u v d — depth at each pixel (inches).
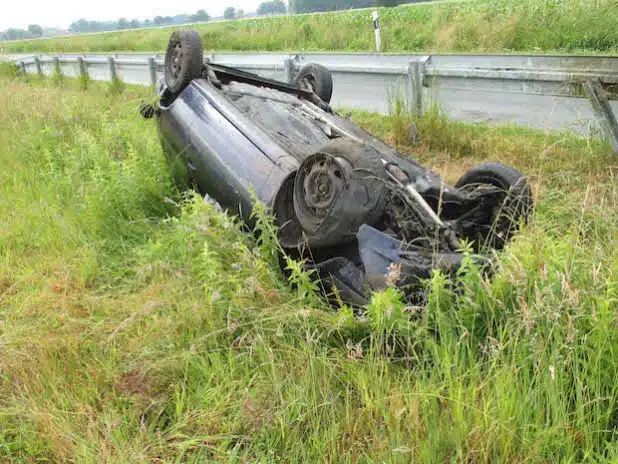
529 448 90.2
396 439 94.7
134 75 660.1
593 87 236.7
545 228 154.8
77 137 273.7
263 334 124.8
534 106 338.6
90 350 128.0
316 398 107.5
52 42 1480.1
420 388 103.2
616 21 545.3
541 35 572.1
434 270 117.5
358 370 113.7
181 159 204.2
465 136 278.2
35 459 100.7
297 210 143.2
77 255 176.9
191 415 107.9
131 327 134.8
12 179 243.9
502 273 118.2
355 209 130.4
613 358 103.3
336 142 137.2
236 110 193.2
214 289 141.3
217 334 127.3
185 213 176.1
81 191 208.2
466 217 154.1
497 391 98.2
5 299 153.4
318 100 225.3
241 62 490.9
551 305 108.0
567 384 103.7
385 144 182.5
